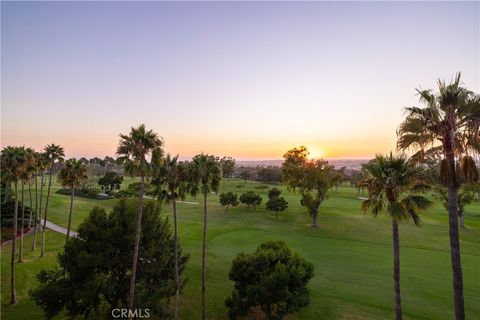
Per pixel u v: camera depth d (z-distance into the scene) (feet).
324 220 248.73
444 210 304.09
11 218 194.39
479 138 49.90
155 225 89.15
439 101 51.37
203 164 91.25
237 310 82.38
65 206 287.69
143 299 82.12
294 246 164.14
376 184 67.46
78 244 80.84
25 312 92.73
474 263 134.72
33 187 454.81
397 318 65.10
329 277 114.83
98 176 613.93
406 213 63.72
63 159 152.25
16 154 112.88
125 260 82.69
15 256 142.51
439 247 169.17
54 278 83.71
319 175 224.94
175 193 92.68
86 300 75.20
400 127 56.03
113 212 86.58
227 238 179.63
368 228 222.69
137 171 77.92
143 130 77.41
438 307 89.30
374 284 107.24
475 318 82.99
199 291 104.27
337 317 84.89
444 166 52.26
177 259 93.45
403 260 138.10
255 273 82.89
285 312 80.48
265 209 306.14
